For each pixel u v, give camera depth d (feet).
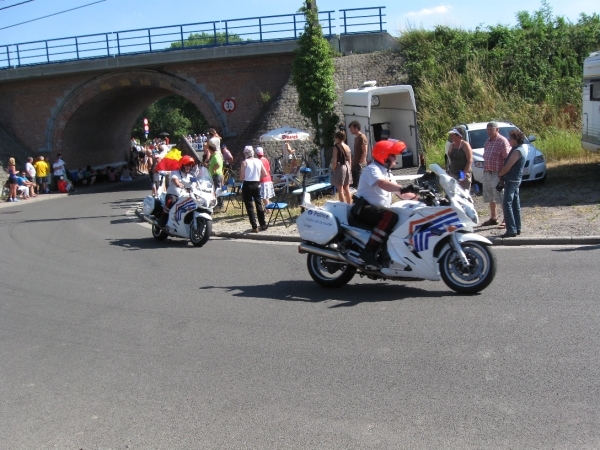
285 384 17.84
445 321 22.06
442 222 24.93
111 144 145.38
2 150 110.52
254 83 104.83
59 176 109.91
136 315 26.16
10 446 15.43
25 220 66.18
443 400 15.97
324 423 15.29
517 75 83.25
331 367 18.80
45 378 19.84
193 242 43.14
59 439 15.62
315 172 69.00
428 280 26.20
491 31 90.89
